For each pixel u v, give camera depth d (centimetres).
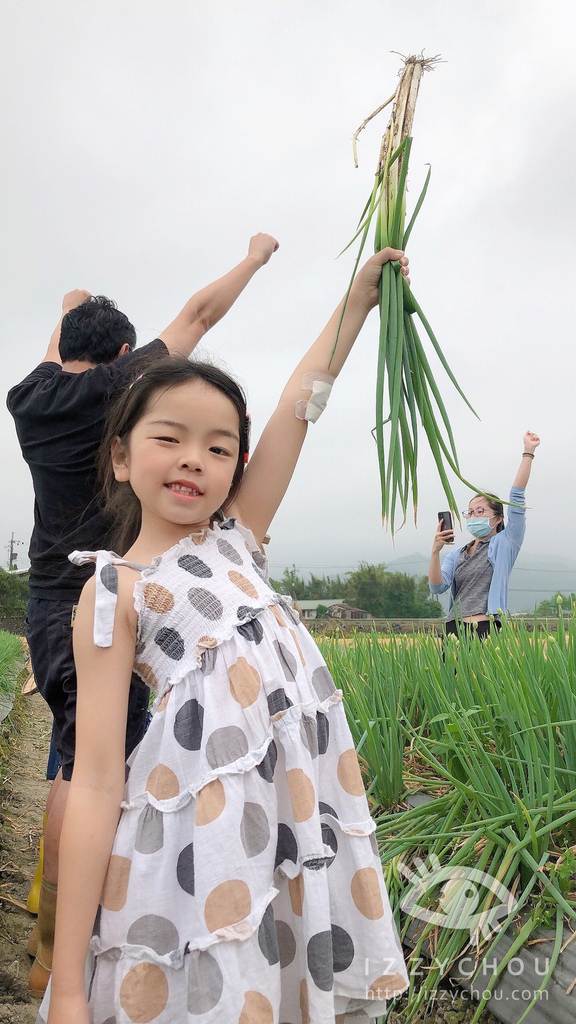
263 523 157
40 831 343
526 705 208
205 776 111
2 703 634
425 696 263
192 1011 101
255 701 117
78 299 252
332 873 121
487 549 432
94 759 117
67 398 191
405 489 158
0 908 254
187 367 133
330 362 162
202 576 128
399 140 169
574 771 194
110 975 110
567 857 169
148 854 112
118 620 123
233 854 107
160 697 121
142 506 138
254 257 221
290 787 116
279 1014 116
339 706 132
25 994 204
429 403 167
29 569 206
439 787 240
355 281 167
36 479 202
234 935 103
